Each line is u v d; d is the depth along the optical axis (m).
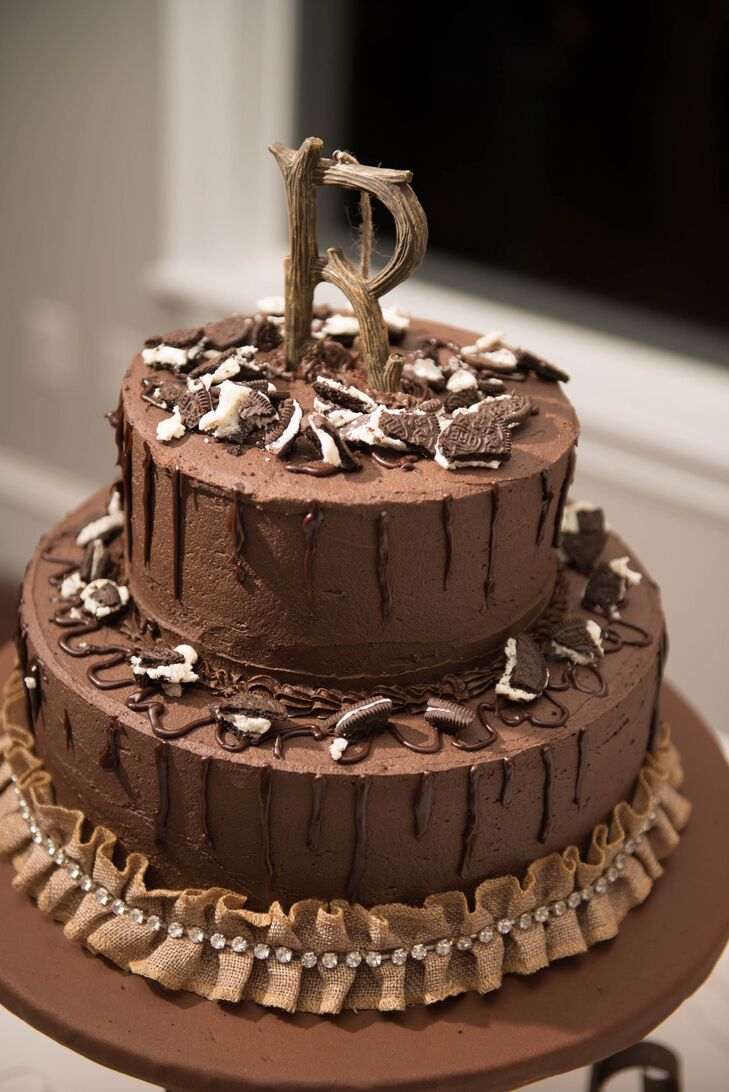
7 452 1.88
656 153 1.43
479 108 1.49
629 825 0.97
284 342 0.98
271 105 1.52
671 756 1.06
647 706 0.98
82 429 1.79
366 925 0.90
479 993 0.92
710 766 1.09
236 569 0.89
